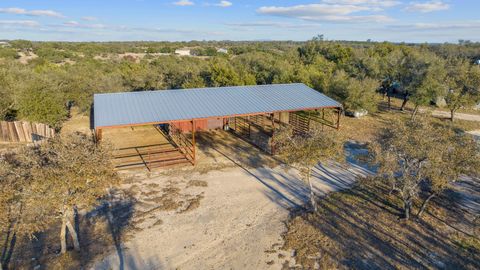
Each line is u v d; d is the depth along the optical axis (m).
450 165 10.68
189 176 16.64
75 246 10.51
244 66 40.47
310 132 12.77
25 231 9.45
